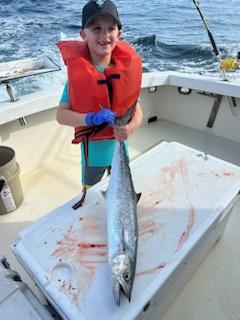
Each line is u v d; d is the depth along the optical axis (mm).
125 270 913
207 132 3264
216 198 1329
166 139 3164
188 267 1357
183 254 1043
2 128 2342
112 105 1629
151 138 3201
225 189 1389
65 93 1670
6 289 923
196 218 1212
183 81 2949
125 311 853
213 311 1461
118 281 888
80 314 849
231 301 1506
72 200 1338
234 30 8141
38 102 2318
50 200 2322
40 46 7047
